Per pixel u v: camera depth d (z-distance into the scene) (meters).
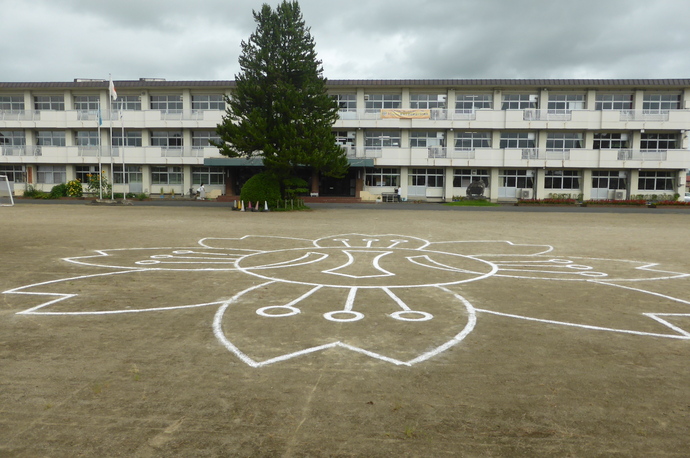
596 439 3.23
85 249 12.08
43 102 46.22
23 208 29.12
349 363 4.55
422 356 4.75
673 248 13.37
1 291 7.48
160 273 9.09
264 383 4.07
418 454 3.04
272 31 29.59
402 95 44.31
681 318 6.23
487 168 44.25
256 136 28.34
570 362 4.62
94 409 3.59
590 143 42.81
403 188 44.59
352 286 8.07
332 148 30.42
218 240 14.27
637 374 4.34
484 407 3.67
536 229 18.78
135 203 36.91
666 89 42.19
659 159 41.25
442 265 10.30
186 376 4.21
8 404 3.66
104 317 6.06
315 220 22.28
